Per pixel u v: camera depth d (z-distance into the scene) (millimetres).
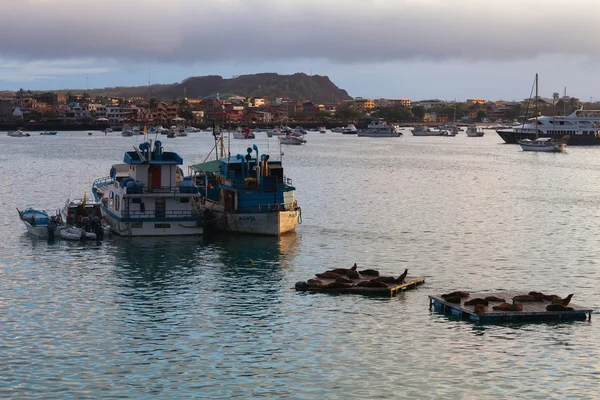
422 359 56312
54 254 87938
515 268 84875
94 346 58219
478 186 178500
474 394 50719
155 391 50656
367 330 62125
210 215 103500
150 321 64062
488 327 62812
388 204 140500
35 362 54969
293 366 54938
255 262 85312
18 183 170250
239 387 51438
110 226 101250
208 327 62688
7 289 73188
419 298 71250
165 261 85125
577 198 155375
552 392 51156
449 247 96625
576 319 64875
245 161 101375
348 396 50281
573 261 88938
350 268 82062
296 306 68312
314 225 111750
